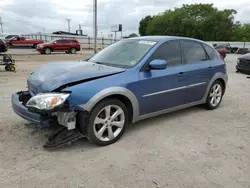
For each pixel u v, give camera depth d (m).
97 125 3.47
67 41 26.19
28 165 2.97
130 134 3.96
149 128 4.23
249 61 10.95
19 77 9.44
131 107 3.78
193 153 3.38
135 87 3.70
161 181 2.73
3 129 3.97
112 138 3.59
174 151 3.42
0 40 12.20
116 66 3.95
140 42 4.43
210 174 2.89
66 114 3.19
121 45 4.60
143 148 3.49
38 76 3.69
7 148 3.36
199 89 4.87
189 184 2.69
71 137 3.34
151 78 3.90
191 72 4.58
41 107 3.04
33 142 3.56
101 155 3.26
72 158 3.16
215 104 5.41
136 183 2.69
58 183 2.65
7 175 2.76
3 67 12.73
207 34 66.12
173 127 4.31
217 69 5.23
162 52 4.21
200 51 5.03
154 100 4.03
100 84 3.38
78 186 2.61
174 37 4.60
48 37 46.88
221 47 22.30
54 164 3.01
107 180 2.72
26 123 4.23
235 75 11.23
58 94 3.10
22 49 31.83
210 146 3.61
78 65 3.90
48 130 3.89
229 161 3.19
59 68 3.75
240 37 70.44
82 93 3.21
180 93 4.46
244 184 2.72
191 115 5.00
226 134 4.07
